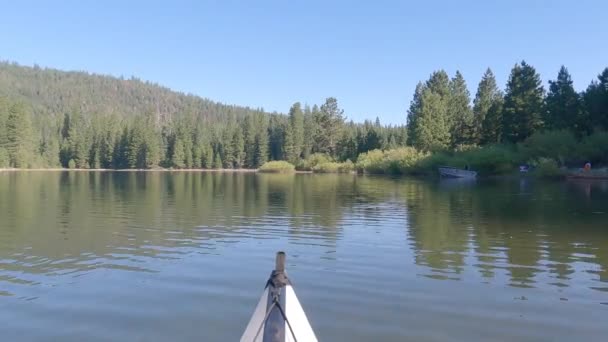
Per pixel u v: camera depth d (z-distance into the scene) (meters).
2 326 6.57
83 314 7.01
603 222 15.80
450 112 71.50
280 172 84.44
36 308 7.26
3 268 9.56
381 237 13.14
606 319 6.86
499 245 11.99
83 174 70.31
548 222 15.86
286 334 3.43
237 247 11.73
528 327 6.55
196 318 6.87
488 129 62.81
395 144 87.38
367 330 6.44
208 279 8.82
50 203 21.98
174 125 116.56
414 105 79.00
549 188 31.69
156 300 7.62
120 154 105.12
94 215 17.52
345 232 13.98
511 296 7.88
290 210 19.56
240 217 17.22
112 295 7.88
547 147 47.47
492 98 75.12
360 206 21.27
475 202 22.75
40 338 6.19
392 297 7.78
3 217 16.86
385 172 68.44
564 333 6.36
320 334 6.30
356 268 9.66
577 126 51.91
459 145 67.06
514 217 17.16
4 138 90.31
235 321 6.77
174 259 10.40
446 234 13.59
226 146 109.00
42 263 10.01
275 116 126.50
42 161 99.75
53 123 123.81
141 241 12.43
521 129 55.94
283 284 3.72
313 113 105.62
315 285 8.44
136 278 8.88
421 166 59.75
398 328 6.50
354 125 119.56
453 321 6.76
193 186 37.28
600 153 44.78
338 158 91.81
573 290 8.23
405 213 18.55
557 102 53.41
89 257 10.55
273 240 12.66
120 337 6.22
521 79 56.41
